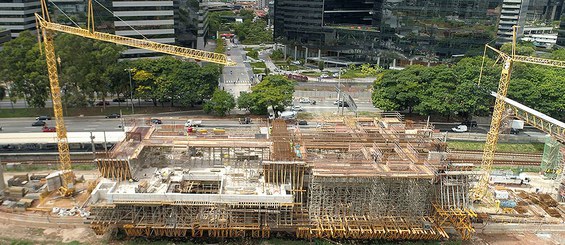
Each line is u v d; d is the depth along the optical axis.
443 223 83.19
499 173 109.25
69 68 131.75
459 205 83.25
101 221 78.00
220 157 95.69
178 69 146.00
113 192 78.56
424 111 139.62
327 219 80.75
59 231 81.88
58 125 95.44
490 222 89.62
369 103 164.75
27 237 79.69
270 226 80.12
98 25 180.25
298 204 82.38
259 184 83.94
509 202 95.69
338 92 163.62
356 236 82.00
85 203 88.50
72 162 109.12
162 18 191.88
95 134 114.69
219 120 139.88
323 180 79.12
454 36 199.88
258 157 95.12
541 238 85.62
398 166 82.00
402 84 143.75
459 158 113.94
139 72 141.88
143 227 78.12
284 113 143.38
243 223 79.88
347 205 82.31
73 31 108.31
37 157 109.06
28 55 133.50
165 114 145.12
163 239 81.06
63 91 144.50
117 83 143.62
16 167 104.19
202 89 144.75
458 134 134.38
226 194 78.25
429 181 80.81
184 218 79.88
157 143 90.75
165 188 81.31
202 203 77.56
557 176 103.81
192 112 148.50
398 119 118.25
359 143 93.81
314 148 91.81
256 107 140.50
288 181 83.56
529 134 138.25
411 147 91.56
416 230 80.31
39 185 96.00
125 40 121.19
